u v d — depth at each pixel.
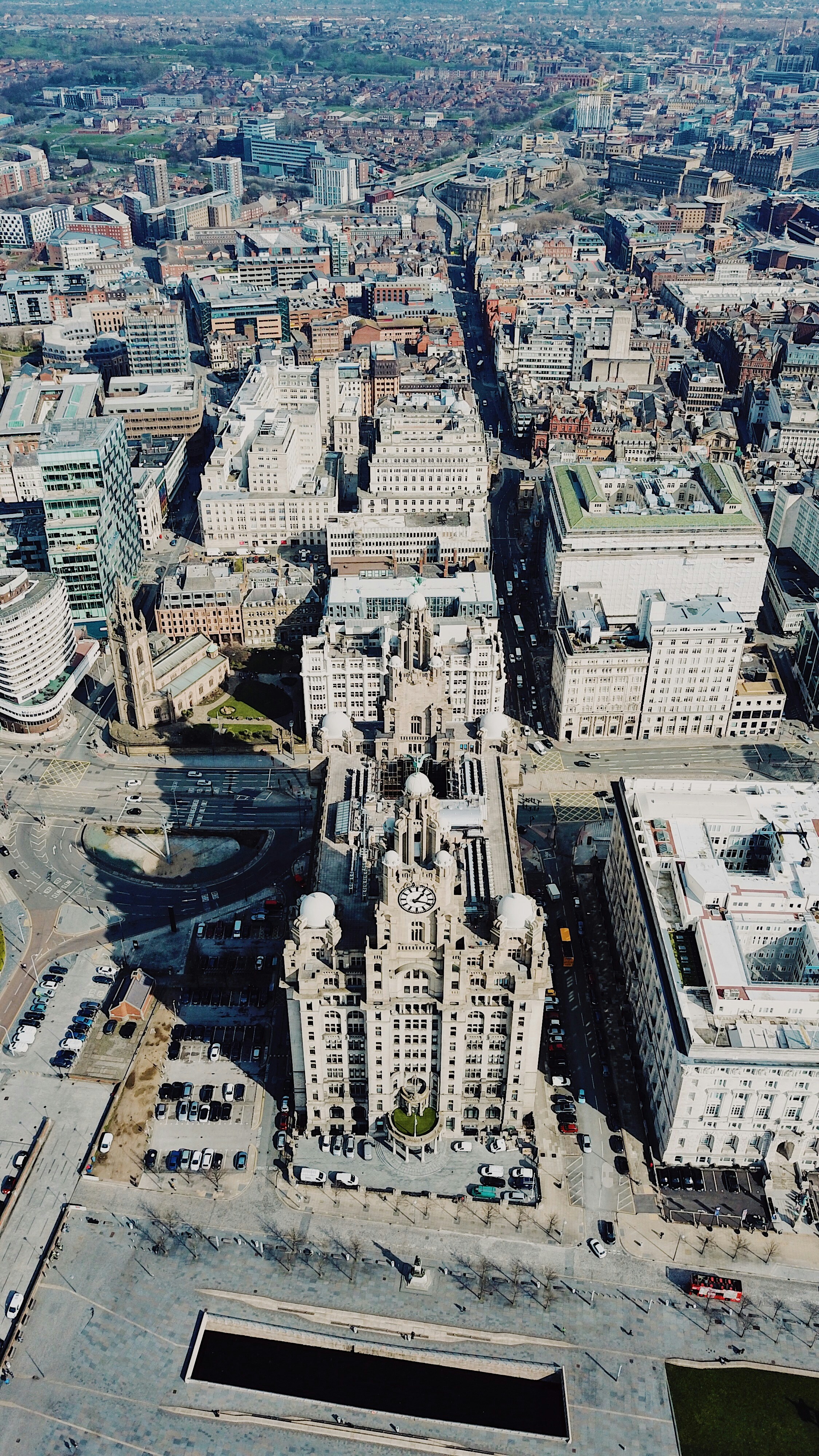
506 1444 187.50
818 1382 195.00
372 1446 187.88
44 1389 194.50
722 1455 184.50
